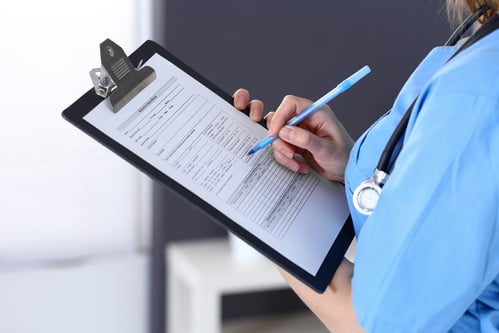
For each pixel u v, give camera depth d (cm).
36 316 270
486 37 74
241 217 90
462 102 68
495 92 68
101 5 256
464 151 68
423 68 87
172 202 269
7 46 250
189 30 259
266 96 271
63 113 89
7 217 262
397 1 276
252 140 99
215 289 242
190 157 92
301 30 269
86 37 256
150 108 94
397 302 71
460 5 88
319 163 100
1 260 264
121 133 90
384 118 88
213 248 266
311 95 276
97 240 273
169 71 99
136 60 98
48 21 252
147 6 263
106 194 271
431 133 69
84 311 275
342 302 87
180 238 272
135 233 277
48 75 255
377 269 72
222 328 277
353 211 90
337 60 276
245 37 264
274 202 94
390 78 283
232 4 260
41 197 264
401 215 70
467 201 68
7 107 254
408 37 281
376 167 82
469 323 78
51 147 261
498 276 75
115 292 277
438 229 69
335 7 271
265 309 287
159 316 278
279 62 270
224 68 265
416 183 70
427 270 70
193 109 97
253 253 250
